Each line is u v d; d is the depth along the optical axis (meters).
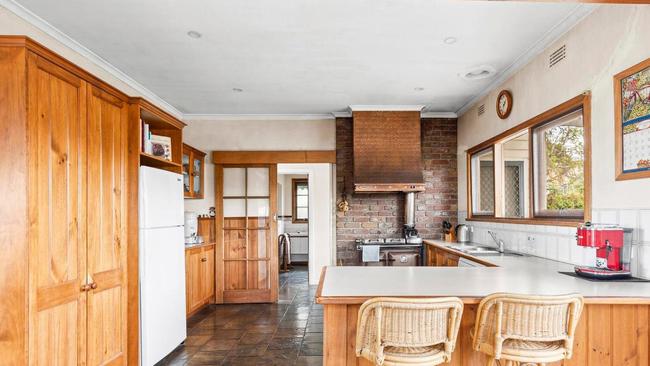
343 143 5.37
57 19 2.65
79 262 2.27
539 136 3.32
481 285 2.08
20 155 1.88
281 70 3.68
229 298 5.04
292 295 5.38
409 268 2.71
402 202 5.38
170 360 3.11
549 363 1.95
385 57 3.37
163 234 3.11
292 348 3.36
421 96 4.58
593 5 2.46
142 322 2.82
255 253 5.14
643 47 2.12
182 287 3.46
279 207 8.34
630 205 2.22
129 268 2.80
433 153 5.39
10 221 1.87
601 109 2.45
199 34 2.91
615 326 1.94
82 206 2.30
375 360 1.70
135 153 2.83
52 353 2.04
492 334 1.78
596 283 2.10
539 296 1.67
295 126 5.43
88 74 2.33
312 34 2.91
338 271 2.59
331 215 5.50
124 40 3.00
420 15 2.62
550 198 3.20
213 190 5.32
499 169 4.14
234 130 5.40
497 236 4.04
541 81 3.15
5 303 1.86
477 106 4.62
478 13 2.60
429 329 1.71
